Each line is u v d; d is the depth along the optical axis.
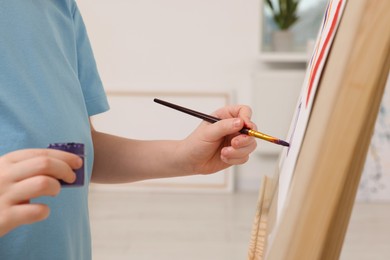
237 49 3.68
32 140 0.61
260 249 0.63
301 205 0.34
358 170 0.34
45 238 0.62
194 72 3.71
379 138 3.41
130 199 3.44
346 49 0.33
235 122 0.72
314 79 0.42
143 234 2.71
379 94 0.33
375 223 2.90
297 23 3.74
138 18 3.70
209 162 0.81
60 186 0.41
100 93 0.84
